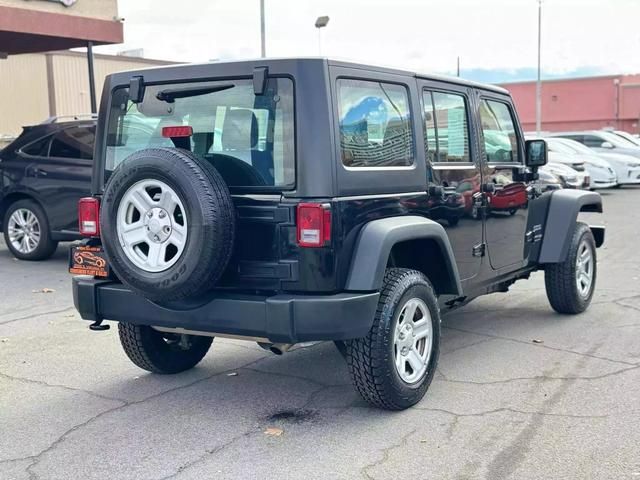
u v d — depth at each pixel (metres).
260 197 4.33
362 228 4.45
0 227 10.73
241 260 4.39
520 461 4.04
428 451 4.19
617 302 7.83
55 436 4.50
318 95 4.27
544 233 6.98
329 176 4.25
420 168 5.03
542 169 16.45
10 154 10.49
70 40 13.88
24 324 7.16
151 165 4.23
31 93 20.73
